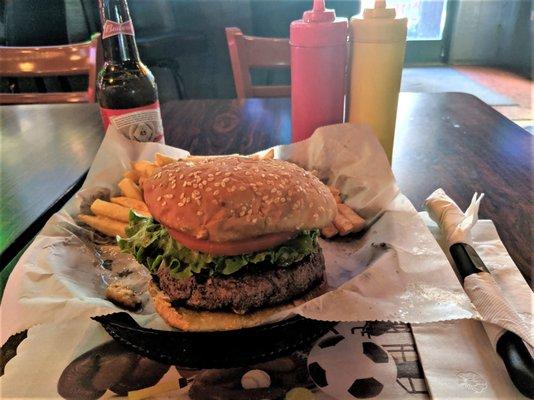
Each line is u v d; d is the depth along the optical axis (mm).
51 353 789
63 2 3557
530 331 754
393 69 1271
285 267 853
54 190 1340
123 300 875
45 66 2162
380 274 841
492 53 6617
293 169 939
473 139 1642
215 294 814
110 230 1108
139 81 1259
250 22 4023
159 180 901
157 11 3906
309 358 770
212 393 708
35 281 845
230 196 817
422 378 723
